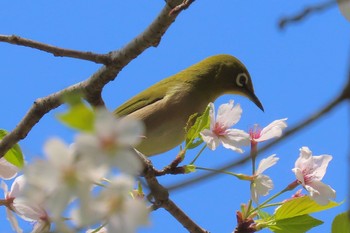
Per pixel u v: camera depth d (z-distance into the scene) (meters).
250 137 9.08
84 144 4.26
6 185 8.61
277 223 9.48
